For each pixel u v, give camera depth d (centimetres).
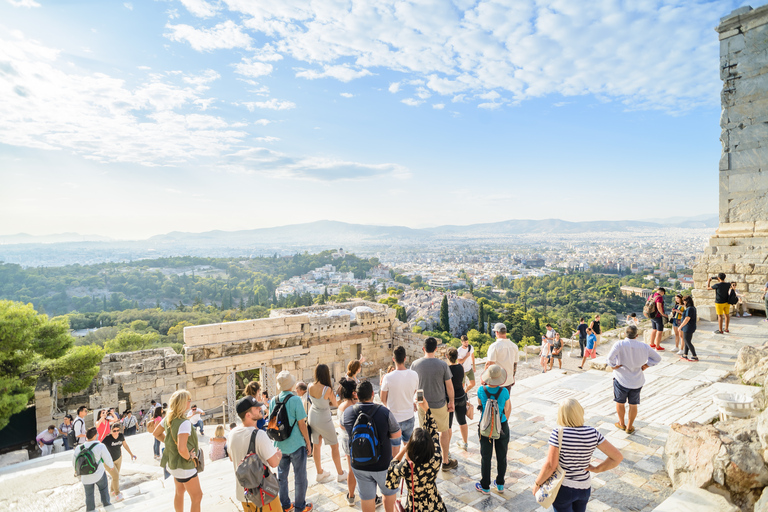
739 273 2078
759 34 2016
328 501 799
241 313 14575
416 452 572
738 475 605
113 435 1062
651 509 674
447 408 841
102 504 931
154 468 1338
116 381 2448
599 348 2108
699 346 1659
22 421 2428
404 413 814
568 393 1311
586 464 551
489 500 740
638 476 778
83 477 908
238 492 659
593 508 686
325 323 3058
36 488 1097
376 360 3362
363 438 645
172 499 895
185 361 2559
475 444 998
